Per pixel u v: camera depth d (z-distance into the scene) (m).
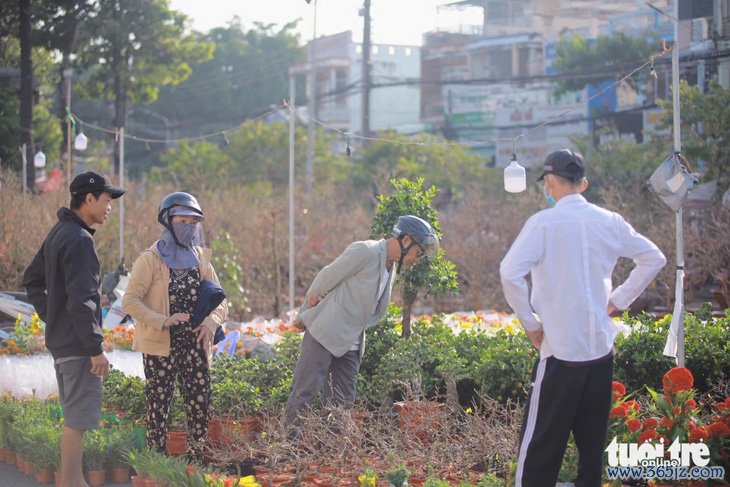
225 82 56.84
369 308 7.20
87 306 6.05
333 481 6.17
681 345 7.11
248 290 17.61
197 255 7.14
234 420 7.50
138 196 22.14
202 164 35.72
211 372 8.30
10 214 16.92
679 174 7.29
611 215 5.07
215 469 6.69
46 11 28.33
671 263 14.81
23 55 24.72
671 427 6.22
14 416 7.59
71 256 6.08
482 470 6.55
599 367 4.95
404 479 5.67
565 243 4.93
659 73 28.73
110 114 50.59
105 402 8.52
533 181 28.14
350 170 36.38
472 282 18.09
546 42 38.06
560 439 4.96
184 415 7.78
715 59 21.42
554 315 4.93
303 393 7.07
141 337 6.89
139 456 6.38
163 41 33.06
